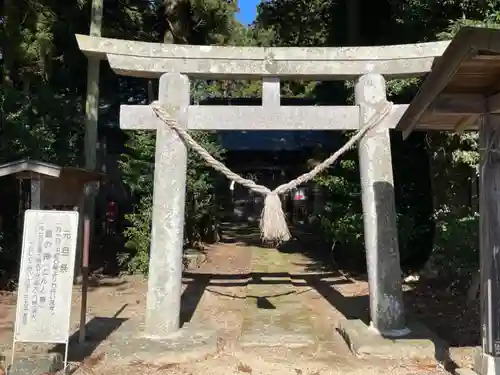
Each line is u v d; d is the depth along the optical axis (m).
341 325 6.31
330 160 5.87
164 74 6.02
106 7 12.77
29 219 4.67
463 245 6.73
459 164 7.66
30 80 10.91
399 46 6.04
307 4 12.26
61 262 4.66
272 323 6.57
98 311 7.32
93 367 4.96
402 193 9.64
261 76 6.11
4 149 8.78
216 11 13.09
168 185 5.90
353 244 9.53
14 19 9.72
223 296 8.55
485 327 4.17
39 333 4.58
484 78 3.90
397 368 5.03
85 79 12.96
